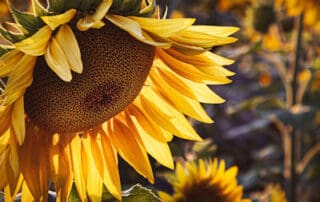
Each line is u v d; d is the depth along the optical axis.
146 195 0.86
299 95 1.90
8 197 0.81
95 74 0.86
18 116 0.79
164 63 0.88
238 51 1.81
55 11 0.78
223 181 1.20
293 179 1.83
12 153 0.80
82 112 0.87
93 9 0.80
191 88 0.90
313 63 1.88
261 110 1.79
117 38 0.86
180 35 0.82
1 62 0.76
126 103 0.89
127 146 0.91
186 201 1.20
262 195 1.57
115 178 0.89
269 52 1.89
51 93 0.85
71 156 0.89
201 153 1.25
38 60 0.84
